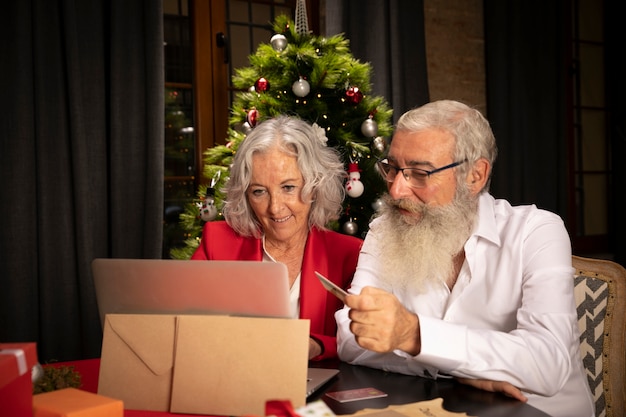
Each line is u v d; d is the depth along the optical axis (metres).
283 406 0.89
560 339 1.37
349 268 1.92
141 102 3.32
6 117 3.08
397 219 1.59
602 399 1.72
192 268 1.21
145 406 1.23
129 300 1.27
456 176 1.54
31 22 3.11
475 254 1.58
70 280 3.18
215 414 1.18
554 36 4.93
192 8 3.94
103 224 3.29
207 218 2.75
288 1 4.27
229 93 4.05
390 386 1.36
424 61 4.13
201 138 3.96
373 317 1.19
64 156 3.16
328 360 1.62
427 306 1.63
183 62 3.99
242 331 1.18
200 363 1.19
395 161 1.57
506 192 4.71
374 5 3.92
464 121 1.54
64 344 3.16
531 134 4.84
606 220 5.52
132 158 3.30
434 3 4.66
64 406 0.98
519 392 1.27
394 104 3.96
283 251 1.98
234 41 4.10
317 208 1.95
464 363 1.28
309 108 2.70
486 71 4.75
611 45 5.37
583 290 1.76
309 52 2.65
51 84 3.15
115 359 1.25
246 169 1.88
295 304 1.94
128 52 3.29
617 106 5.31
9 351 0.94
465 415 1.16
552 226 1.56
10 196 3.07
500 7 4.70
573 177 5.26
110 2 3.28
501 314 1.54
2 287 3.06
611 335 1.72
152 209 3.30
